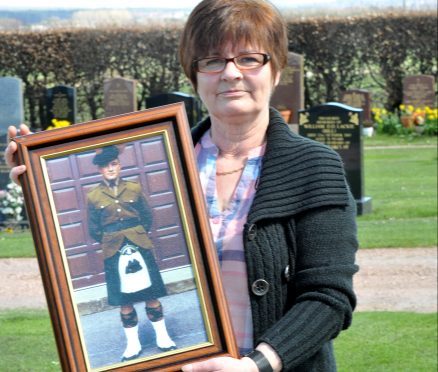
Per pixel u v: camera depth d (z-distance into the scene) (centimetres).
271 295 263
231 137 284
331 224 262
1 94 1161
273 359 250
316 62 2648
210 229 259
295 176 267
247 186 277
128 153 260
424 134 2205
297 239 264
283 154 273
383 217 1190
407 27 2603
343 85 2659
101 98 2638
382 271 899
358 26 2616
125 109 2048
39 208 254
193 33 273
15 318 716
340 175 268
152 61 2641
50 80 2617
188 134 263
